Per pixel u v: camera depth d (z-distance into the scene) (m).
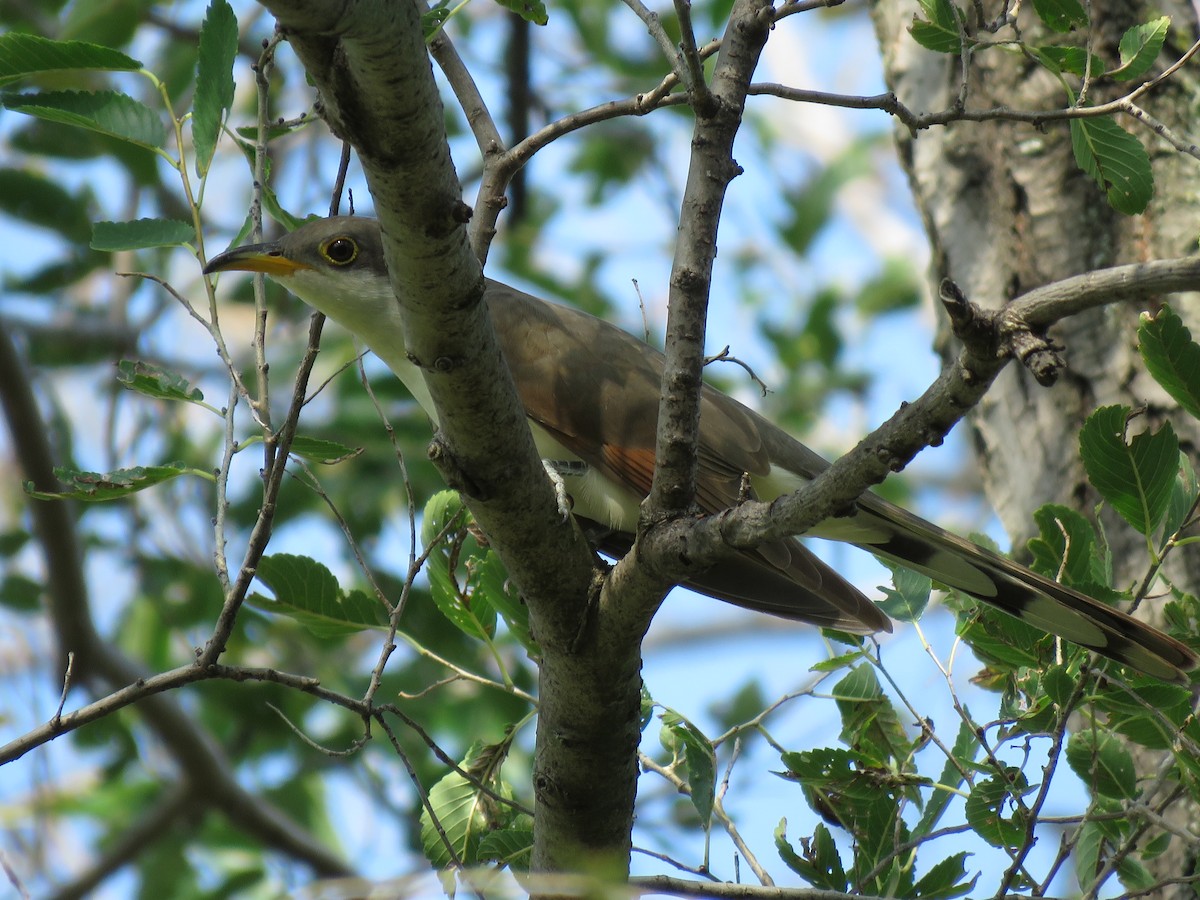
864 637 7.59
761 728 7.12
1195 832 7.29
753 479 9.24
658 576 5.69
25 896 6.91
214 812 13.16
